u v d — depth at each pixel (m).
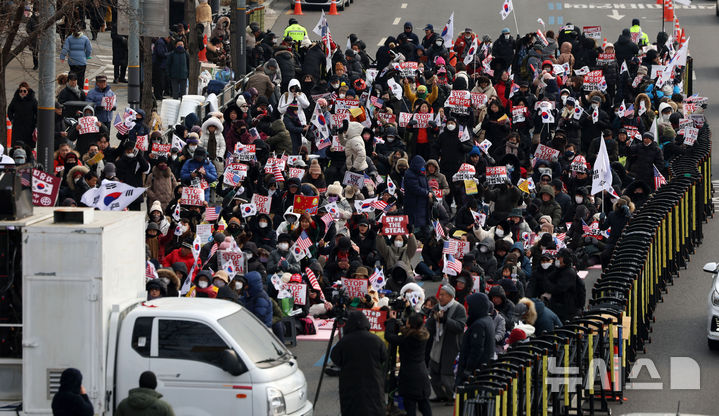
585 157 125.06
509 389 63.12
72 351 57.78
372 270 86.31
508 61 158.00
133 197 88.19
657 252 93.81
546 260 81.88
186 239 88.94
